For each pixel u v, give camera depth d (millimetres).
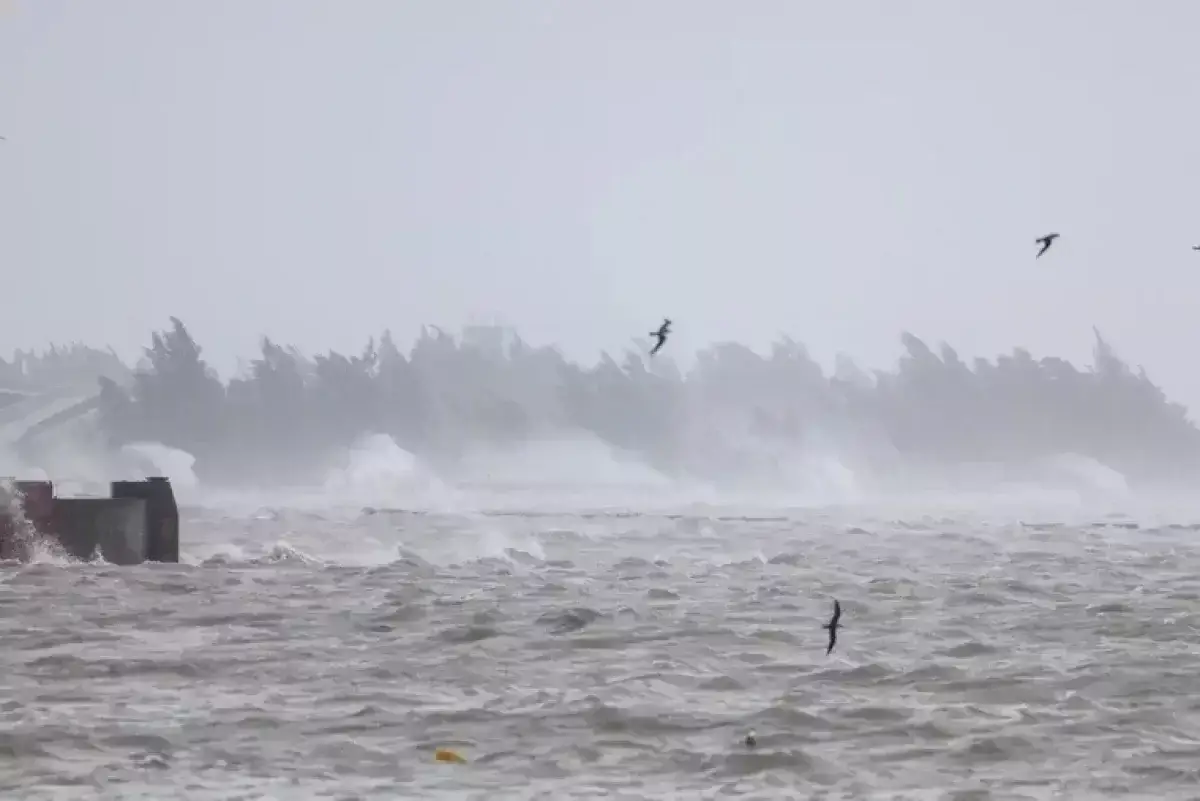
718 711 80062
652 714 78812
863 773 68062
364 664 93875
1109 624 116125
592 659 96875
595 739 73812
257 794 63906
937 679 89938
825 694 85062
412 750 71438
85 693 84000
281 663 94125
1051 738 74438
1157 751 71688
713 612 122312
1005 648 102688
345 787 65125
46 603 122750
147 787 64750
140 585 136250
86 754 70062
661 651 100500
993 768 68938
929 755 71375
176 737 73312
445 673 90938
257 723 76375
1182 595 139125
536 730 75438
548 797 63844
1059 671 92688
